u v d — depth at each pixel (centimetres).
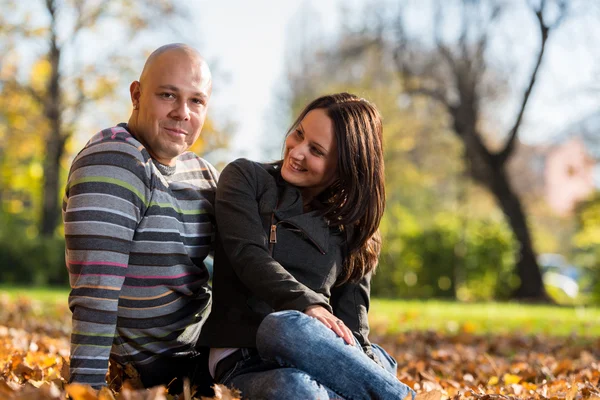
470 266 1792
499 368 448
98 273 241
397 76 2142
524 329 842
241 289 262
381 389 238
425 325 886
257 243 257
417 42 2044
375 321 898
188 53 263
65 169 2597
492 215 2773
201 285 278
